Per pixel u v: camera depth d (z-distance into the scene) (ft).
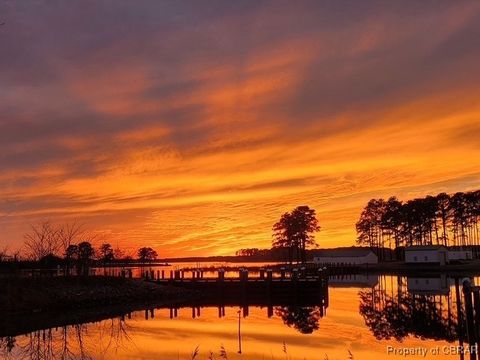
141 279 181.68
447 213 409.69
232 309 135.33
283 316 114.52
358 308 126.00
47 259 148.25
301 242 397.19
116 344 75.66
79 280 143.02
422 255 342.64
